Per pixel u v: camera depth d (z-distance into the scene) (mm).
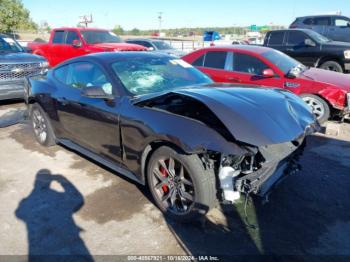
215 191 2842
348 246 2709
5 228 2988
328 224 2998
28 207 3326
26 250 2707
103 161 3854
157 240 2809
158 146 3070
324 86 5773
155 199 3207
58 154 4750
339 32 12500
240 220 3059
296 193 3533
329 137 5473
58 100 4355
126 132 3289
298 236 2834
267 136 2600
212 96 3014
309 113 3322
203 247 2717
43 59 8203
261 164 2764
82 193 3586
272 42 10805
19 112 7227
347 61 9297
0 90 7258
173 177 2979
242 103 2936
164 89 3734
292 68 6281
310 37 9992
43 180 3914
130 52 4328
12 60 7445
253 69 6391
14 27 35312
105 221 3078
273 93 3434
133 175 3412
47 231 2943
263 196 2873
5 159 4586
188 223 3016
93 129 3805
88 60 4074
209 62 6914
